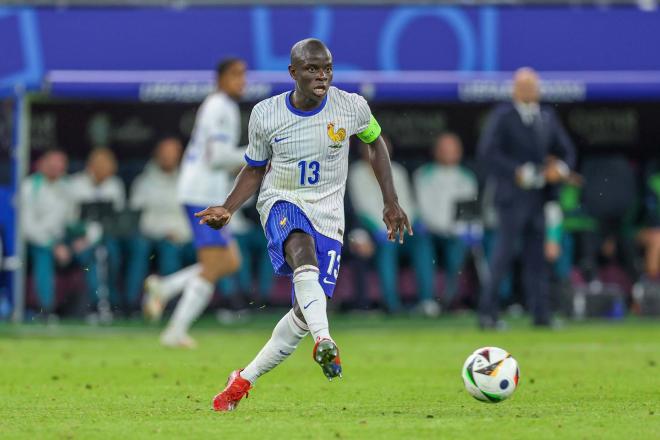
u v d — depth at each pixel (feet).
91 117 238.07
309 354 141.49
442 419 77.77
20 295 198.90
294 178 80.69
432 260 221.66
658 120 244.63
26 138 199.00
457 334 172.65
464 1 206.39
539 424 74.69
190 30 203.72
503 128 175.42
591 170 223.30
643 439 68.28
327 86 79.00
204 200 145.79
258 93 201.16
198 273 150.10
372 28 204.64
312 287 76.28
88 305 217.36
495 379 84.64
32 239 209.97
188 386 103.60
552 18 207.31
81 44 202.90
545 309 182.70
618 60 207.82
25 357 134.82
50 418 80.59
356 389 100.63
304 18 204.13
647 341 156.66
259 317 225.76
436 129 244.22
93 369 120.06
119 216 212.02
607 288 212.84
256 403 89.71
